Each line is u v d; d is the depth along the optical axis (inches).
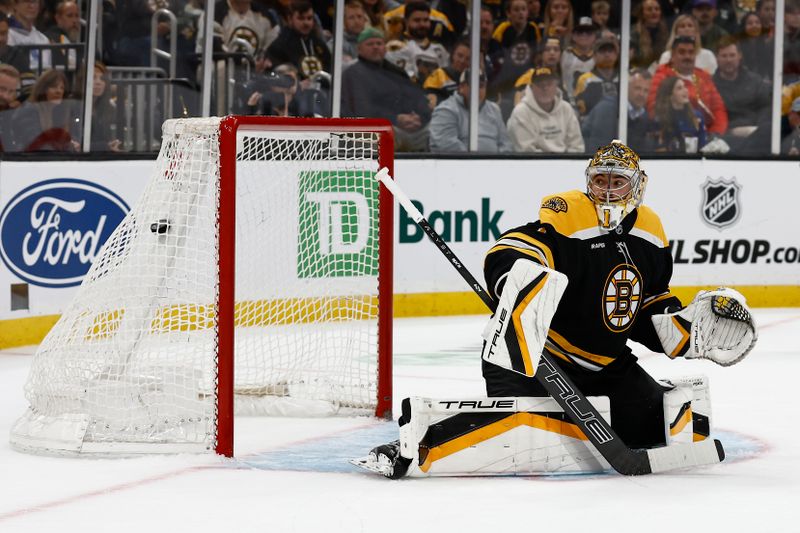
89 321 485.1
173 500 390.0
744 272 1019.9
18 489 410.9
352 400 562.6
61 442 462.9
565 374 403.9
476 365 709.9
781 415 555.8
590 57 1006.4
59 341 485.1
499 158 956.0
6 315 765.3
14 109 839.1
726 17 1034.7
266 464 449.4
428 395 609.0
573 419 406.0
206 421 467.2
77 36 850.1
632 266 417.7
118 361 478.3
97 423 468.1
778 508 369.4
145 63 890.1
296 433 514.0
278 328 588.4
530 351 384.2
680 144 1042.1
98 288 490.6
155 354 482.6
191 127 469.7
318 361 581.6
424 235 936.3
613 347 420.8
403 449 406.0
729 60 1042.1
